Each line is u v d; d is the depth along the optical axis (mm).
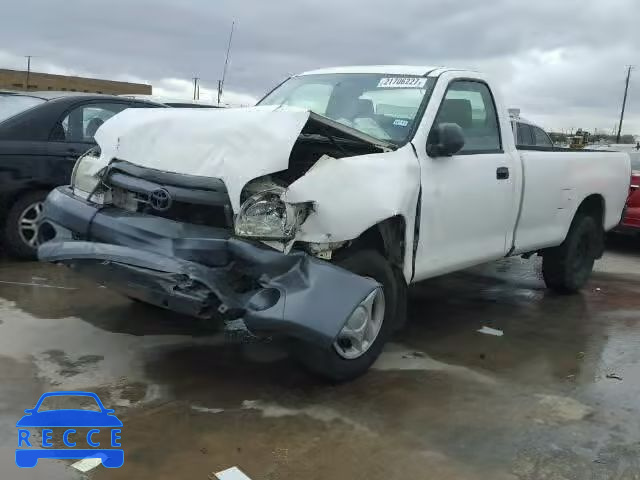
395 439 3445
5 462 3002
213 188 3674
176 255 3600
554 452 3406
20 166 6223
